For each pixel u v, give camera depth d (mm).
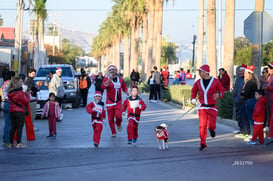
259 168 8758
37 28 59719
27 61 70375
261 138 12023
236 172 8438
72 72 25594
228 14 24875
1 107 12336
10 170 8938
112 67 13234
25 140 13320
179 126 16172
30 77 14586
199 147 11266
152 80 30125
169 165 9188
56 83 18578
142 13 56625
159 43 44781
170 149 11266
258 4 21047
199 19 33906
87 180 7973
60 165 9367
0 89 12633
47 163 9602
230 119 17047
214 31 28078
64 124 17047
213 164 9219
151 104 27875
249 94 12672
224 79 17391
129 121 12297
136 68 66125
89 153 10812
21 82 12039
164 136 11148
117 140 13078
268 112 12125
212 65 28094
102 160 9844
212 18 28047
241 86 13258
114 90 13430
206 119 10984
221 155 10258
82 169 8922
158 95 30422
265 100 11836
